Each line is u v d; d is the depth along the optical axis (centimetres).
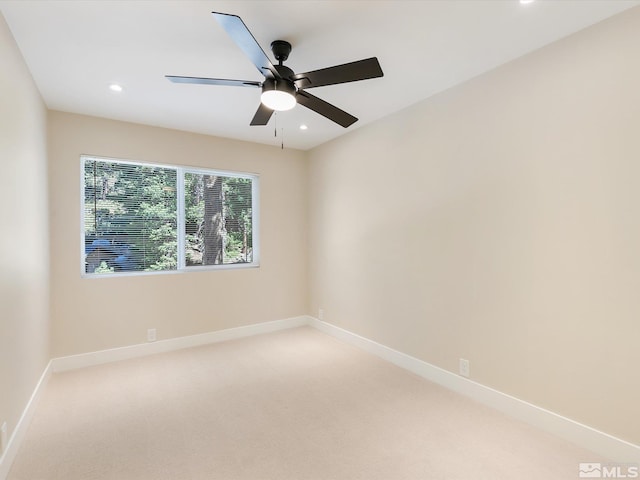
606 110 183
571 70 197
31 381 227
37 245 249
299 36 198
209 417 226
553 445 195
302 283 453
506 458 184
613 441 181
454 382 264
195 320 374
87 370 304
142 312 343
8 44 186
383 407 239
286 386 272
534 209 214
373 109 310
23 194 214
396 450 191
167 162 357
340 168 390
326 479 169
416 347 298
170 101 287
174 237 368
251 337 404
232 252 407
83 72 238
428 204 286
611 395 183
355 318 371
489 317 240
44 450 190
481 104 244
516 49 213
